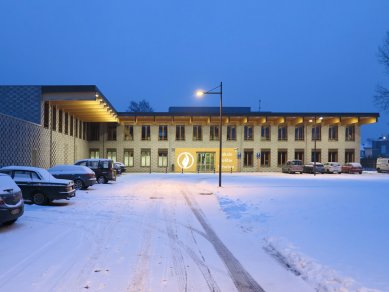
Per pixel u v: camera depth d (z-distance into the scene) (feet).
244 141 169.58
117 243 28.94
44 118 97.60
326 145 172.76
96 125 166.61
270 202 51.88
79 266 22.72
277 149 170.60
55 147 107.14
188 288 19.29
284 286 19.65
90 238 30.58
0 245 27.99
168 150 167.94
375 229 31.91
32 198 50.96
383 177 128.47
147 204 52.80
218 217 42.11
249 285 19.83
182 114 160.56
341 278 19.38
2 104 93.50
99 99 105.50
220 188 78.48
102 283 19.75
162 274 21.53
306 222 35.86
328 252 24.70
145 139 167.73
